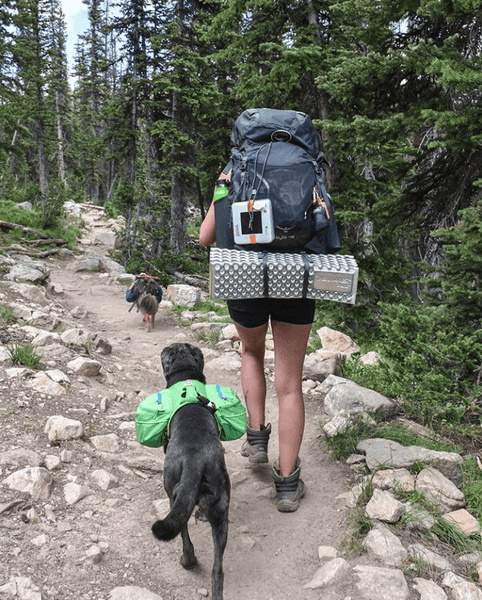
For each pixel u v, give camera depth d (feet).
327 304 32.81
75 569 9.07
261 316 11.18
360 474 13.14
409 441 14.43
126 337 30.25
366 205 35.50
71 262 68.08
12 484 10.87
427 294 19.99
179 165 70.90
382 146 24.31
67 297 43.11
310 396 18.97
